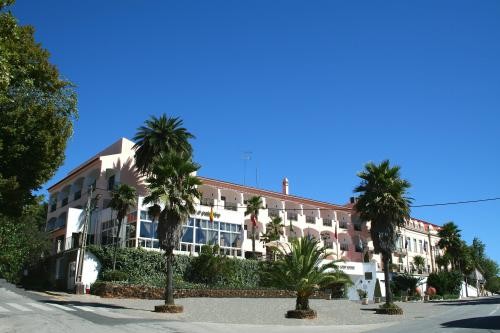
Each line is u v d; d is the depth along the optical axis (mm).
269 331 21469
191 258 42875
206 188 56062
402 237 76125
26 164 18750
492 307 36750
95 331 16938
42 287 43156
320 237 64062
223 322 24531
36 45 20203
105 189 51031
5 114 17719
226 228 50875
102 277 38250
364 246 68562
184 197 27469
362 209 34031
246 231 53875
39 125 18953
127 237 44062
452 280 67875
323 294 44625
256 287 41844
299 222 62531
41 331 16031
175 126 47656
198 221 48594
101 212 49062
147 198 27609
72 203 56531
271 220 56500
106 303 29703
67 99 21234
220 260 42719
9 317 19125
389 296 32469
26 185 19312
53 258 45875
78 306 26328
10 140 17906
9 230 38688
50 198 63375
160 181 27641
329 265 27062
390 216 32969
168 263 27328
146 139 46281
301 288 26328
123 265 39219
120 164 52531
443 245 75688
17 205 19047
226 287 40500
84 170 55312
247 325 23828
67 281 41219
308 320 26625
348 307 36062
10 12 14398
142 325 19766
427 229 85250
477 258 104938
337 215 68438
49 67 20391
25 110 18219
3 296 29203
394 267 66688
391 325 24781
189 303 32031
